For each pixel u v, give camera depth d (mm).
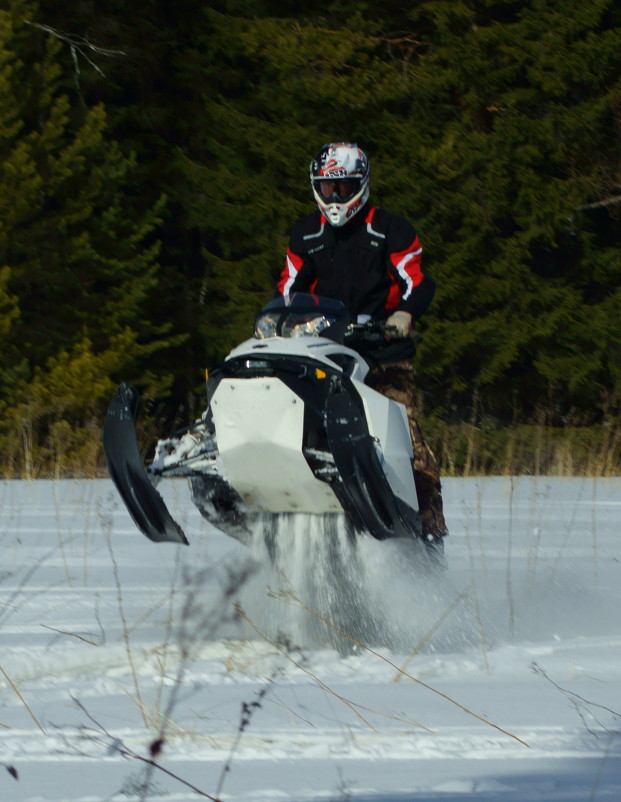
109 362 71188
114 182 79250
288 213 79000
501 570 24078
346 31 77250
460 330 74250
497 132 73688
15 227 74312
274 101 82375
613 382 76500
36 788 9336
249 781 9523
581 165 76500
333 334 18438
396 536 16797
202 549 25891
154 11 89812
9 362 70688
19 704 12531
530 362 79875
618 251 77062
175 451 17875
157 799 9016
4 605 19422
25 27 79812
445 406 78812
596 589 21312
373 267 20359
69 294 77500
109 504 35000
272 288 82125
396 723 11562
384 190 75250
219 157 84688
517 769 9859
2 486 41375
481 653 16125
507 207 74688
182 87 91312
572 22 73000
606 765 9992
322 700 12578
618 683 13688
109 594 20438
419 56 77188
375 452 16375
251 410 16734
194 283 89312
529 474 53656
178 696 12781
